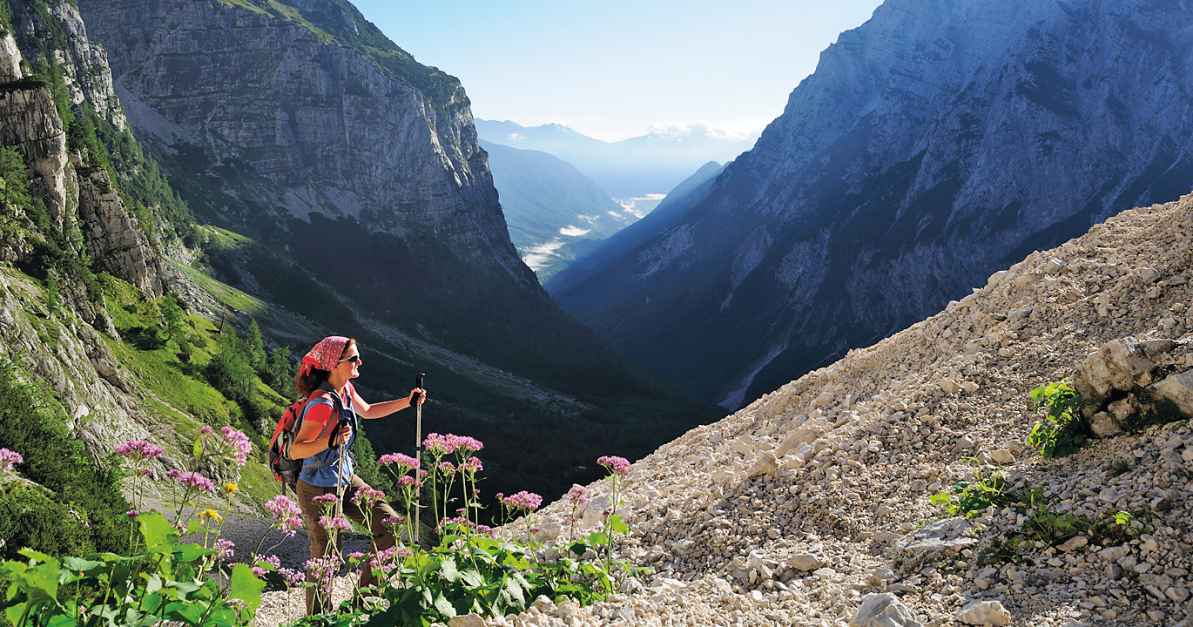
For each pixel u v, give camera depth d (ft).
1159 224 53.98
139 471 22.90
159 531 20.92
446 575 24.64
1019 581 24.35
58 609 19.30
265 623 37.19
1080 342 43.09
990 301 55.42
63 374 289.94
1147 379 29.81
